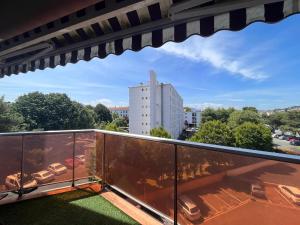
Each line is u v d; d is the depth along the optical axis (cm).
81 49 282
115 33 240
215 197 226
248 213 198
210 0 172
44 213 314
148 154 315
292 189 172
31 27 202
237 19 177
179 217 268
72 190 396
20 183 368
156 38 218
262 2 162
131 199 347
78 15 213
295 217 170
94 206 337
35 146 383
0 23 203
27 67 368
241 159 204
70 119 2317
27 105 2344
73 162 420
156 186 302
